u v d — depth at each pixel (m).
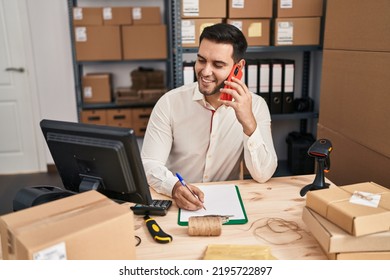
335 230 0.86
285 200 1.22
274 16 2.55
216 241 0.98
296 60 3.08
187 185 1.22
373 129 1.41
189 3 2.31
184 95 1.52
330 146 1.25
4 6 3.26
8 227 0.72
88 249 0.73
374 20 1.37
